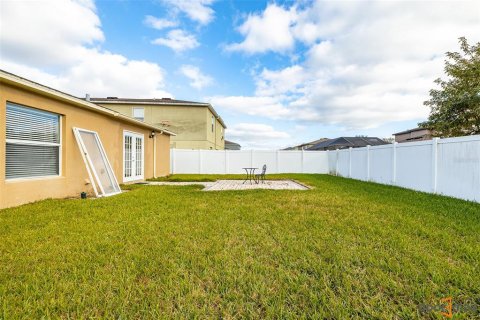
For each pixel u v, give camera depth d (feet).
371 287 6.70
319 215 14.67
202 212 15.46
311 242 10.14
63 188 20.97
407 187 26.86
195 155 52.49
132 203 18.28
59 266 7.94
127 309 5.84
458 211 15.34
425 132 73.15
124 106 62.03
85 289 6.57
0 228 11.89
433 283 6.86
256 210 16.01
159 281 7.02
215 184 33.35
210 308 5.86
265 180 39.29
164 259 8.48
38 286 6.79
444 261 8.18
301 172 54.39
